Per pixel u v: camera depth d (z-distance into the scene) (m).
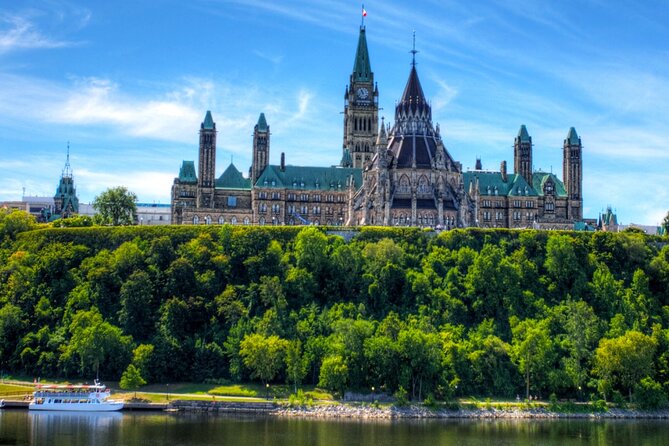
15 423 181.00
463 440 170.50
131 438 166.12
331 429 179.12
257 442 164.25
